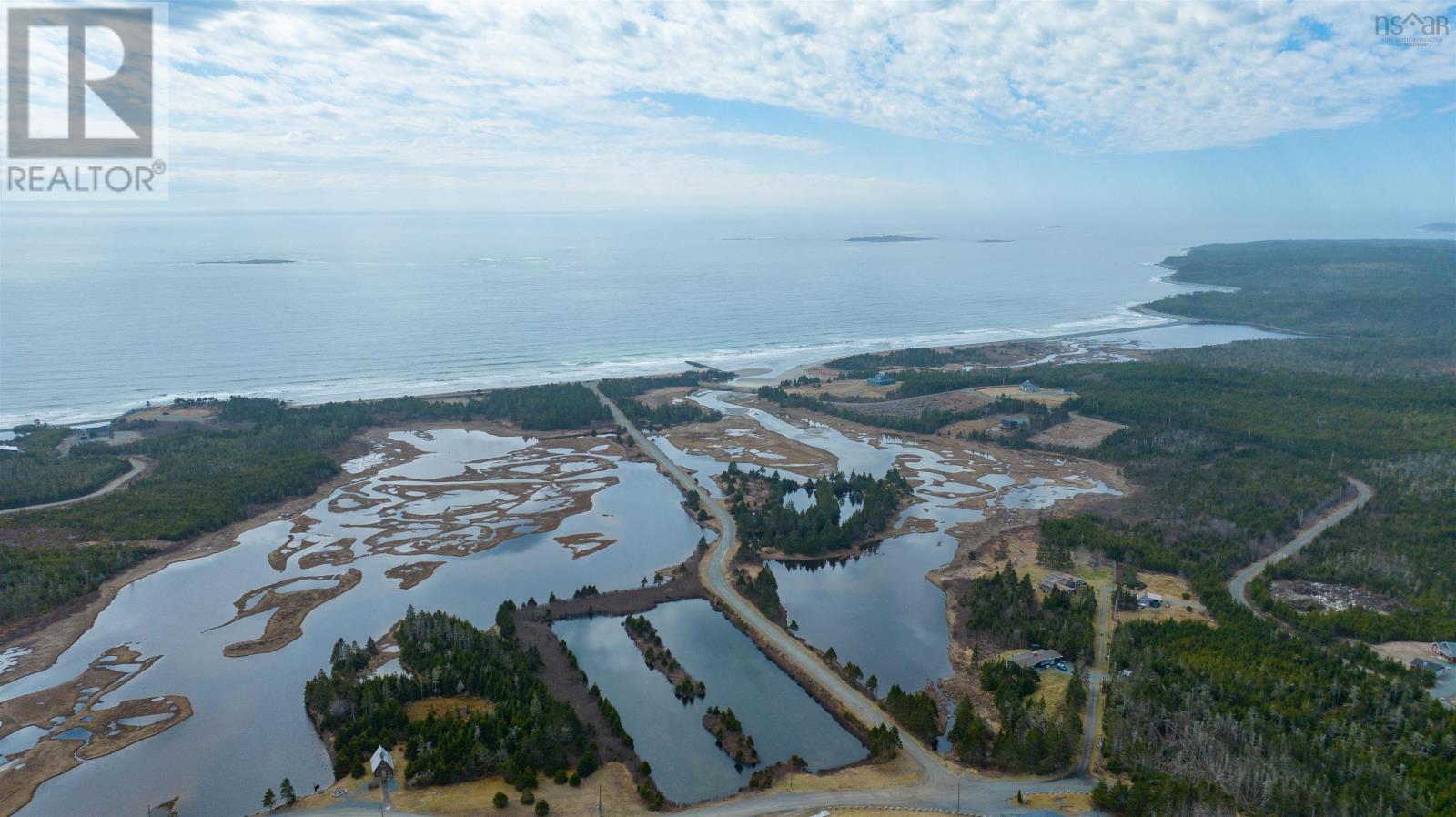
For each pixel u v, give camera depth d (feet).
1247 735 369.91
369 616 513.04
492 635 466.70
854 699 422.41
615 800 341.62
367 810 329.11
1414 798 326.44
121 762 368.68
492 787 346.33
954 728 387.34
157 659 458.09
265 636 484.74
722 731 393.70
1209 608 506.89
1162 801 325.83
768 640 481.87
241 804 343.67
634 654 472.85
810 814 332.80
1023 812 333.42
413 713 396.57
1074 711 394.32
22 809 338.13
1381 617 480.64
